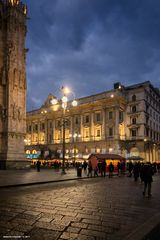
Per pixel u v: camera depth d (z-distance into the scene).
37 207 10.28
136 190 16.98
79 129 72.31
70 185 19.45
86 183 21.48
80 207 10.54
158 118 77.75
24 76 42.44
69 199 12.45
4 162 38.19
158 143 73.50
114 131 63.81
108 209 10.31
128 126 65.50
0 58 40.56
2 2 41.56
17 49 41.75
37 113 86.00
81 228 7.51
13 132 39.56
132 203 11.88
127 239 6.50
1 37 41.06
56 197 12.98
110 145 63.47
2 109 39.59
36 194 13.95
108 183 21.78
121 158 42.47
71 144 72.38
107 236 6.82
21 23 42.97
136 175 24.31
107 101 65.44
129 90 67.00
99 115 68.19
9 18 41.19
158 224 8.15
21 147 40.94
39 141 84.75
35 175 27.48
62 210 9.83
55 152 74.94
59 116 78.12
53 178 24.06
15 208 10.02
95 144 66.50
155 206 11.32
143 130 62.69
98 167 34.06
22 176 25.70
